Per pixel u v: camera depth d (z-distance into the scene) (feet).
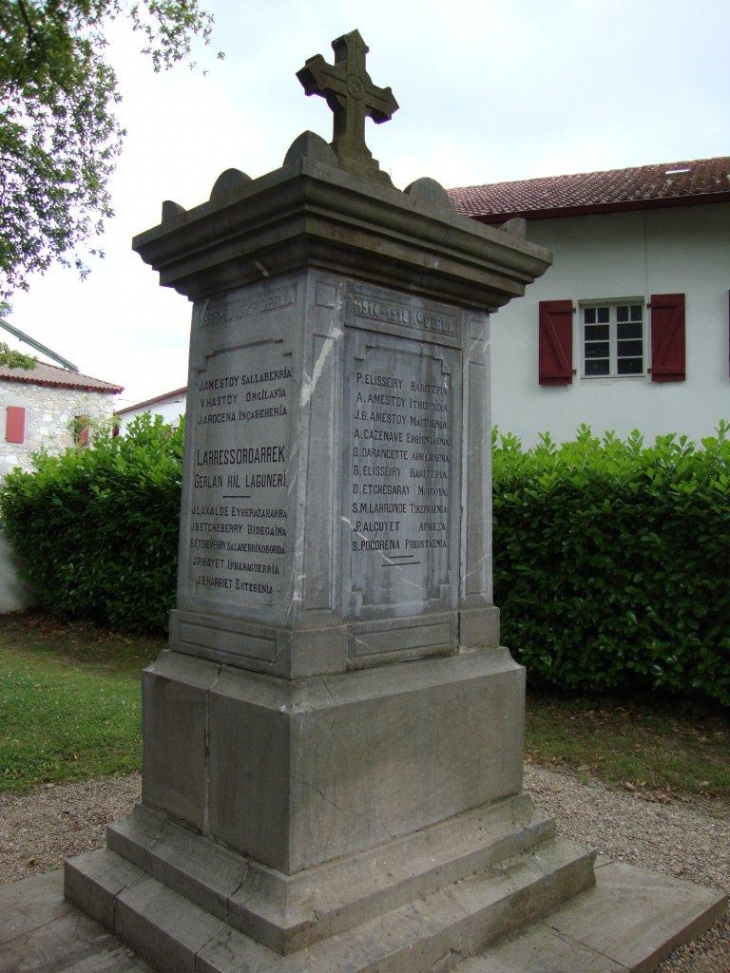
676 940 10.17
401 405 10.67
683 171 48.39
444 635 11.03
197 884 9.46
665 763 17.90
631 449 22.90
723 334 40.81
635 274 42.14
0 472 86.53
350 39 10.48
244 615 10.13
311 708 9.17
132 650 30.60
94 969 9.27
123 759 17.56
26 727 19.56
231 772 9.68
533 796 16.06
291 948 8.48
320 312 9.76
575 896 10.98
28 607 38.55
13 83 30.96
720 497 19.75
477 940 9.62
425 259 10.50
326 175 9.00
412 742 10.16
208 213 10.06
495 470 23.27
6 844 13.48
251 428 10.26
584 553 21.48
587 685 22.13
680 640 20.39
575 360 43.14
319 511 9.67
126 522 31.60
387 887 9.30
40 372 93.61
